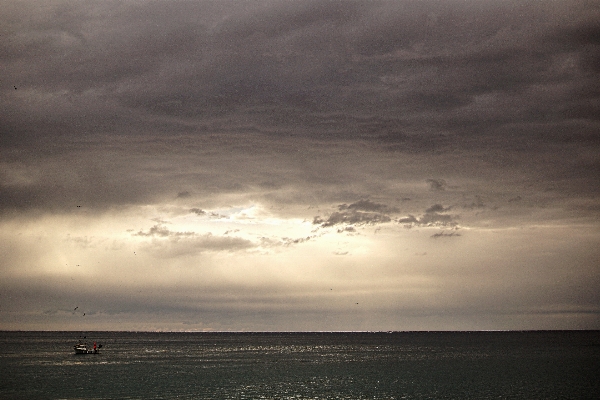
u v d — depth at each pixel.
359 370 132.12
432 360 160.38
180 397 89.06
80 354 193.38
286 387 100.81
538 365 136.38
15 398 87.62
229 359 174.25
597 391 91.06
